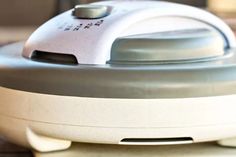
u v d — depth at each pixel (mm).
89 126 414
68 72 416
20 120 443
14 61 468
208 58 468
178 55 456
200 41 473
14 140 476
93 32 461
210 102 407
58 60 464
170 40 459
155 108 402
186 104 403
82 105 409
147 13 484
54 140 453
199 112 407
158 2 537
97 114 408
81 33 466
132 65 435
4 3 1158
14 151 508
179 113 405
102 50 445
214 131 423
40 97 422
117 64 441
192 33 495
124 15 475
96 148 471
